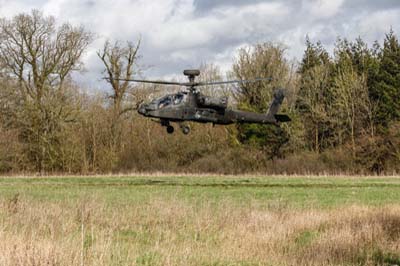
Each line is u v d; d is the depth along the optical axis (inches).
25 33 2295.8
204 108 1064.2
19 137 2266.2
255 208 974.4
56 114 2263.8
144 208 934.4
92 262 511.2
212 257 579.2
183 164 2367.1
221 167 2279.8
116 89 2492.6
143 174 2203.5
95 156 2306.8
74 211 858.1
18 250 519.8
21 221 725.3
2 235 585.0
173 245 617.6
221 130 2464.3
